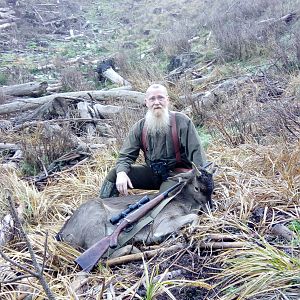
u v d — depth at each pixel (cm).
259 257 376
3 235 485
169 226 450
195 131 517
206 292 365
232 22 1573
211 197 507
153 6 2441
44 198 596
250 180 546
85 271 405
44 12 2403
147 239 449
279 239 427
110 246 418
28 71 1583
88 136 884
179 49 1555
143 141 528
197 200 480
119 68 1474
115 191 547
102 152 773
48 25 2278
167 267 404
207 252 420
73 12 2542
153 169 528
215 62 1359
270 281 347
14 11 2327
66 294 384
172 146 518
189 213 472
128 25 2292
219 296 355
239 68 1220
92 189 628
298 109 795
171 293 364
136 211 443
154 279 377
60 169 743
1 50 1884
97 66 1531
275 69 1119
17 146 859
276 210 486
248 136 727
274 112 775
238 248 408
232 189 542
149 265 410
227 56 1327
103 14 2547
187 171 515
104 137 895
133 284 387
